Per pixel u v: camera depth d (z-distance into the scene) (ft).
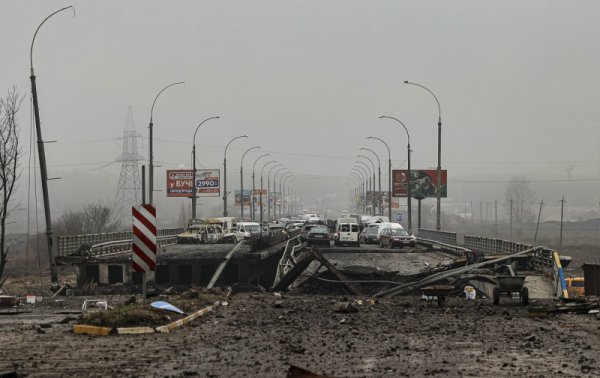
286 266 297.74
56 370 71.92
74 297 194.70
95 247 290.76
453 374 70.08
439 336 100.94
